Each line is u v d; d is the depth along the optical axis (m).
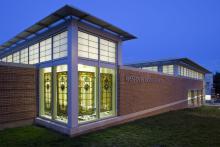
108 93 12.40
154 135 9.90
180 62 22.56
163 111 18.45
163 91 18.64
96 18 9.77
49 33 11.23
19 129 10.61
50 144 8.27
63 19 9.84
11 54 16.42
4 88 10.62
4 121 10.59
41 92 12.29
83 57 10.29
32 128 10.84
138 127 11.66
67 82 9.69
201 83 33.03
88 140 8.89
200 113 19.05
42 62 11.92
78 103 10.49
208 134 10.20
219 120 14.80
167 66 22.72
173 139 9.22
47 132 10.06
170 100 20.09
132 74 13.92
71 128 9.38
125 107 13.04
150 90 16.30
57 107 11.34
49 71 11.97
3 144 8.18
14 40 13.82
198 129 11.33
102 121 11.23
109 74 12.55
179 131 10.79
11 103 10.91
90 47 10.91
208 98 43.16
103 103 11.98
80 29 10.20
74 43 9.67
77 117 9.77
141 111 14.87
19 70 11.37
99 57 11.39
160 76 18.23
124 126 11.84
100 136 9.55
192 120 14.41
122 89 12.79
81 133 9.87
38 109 12.16
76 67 9.75
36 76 12.23
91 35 10.99
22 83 11.46
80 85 10.84
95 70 11.74
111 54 12.45
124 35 12.64
